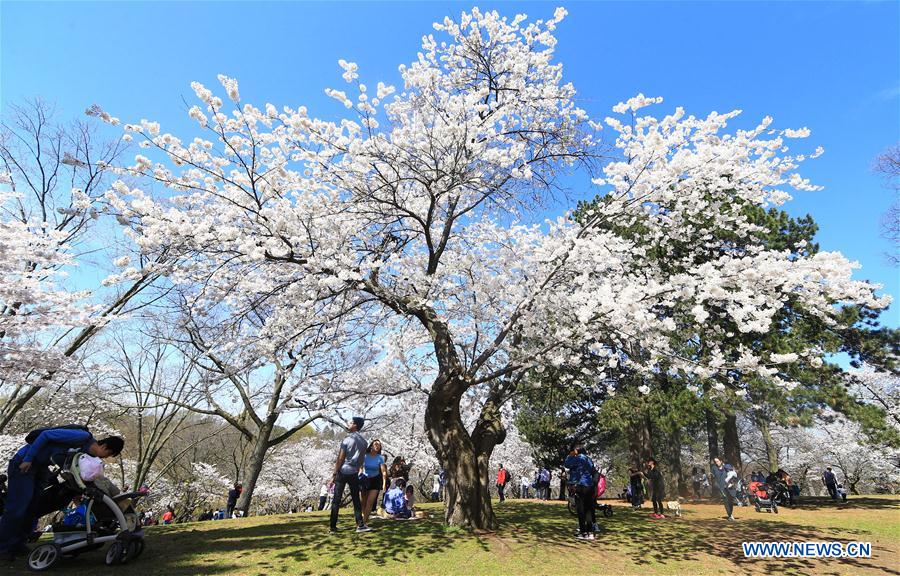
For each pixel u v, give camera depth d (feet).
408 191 28.86
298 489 90.53
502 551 19.48
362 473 25.99
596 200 39.14
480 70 30.17
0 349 25.76
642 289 20.03
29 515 15.35
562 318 25.80
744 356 19.27
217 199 23.02
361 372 35.78
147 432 79.87
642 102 23.24
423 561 17.79
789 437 92.02
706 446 85.66
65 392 42.39
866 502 49.14
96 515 15.97
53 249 24.91
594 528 23.41
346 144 22.80
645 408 43.21
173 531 23.90
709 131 22.61
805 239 42.93
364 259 26.78
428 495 89.15
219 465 94.32
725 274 20.12
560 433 60.80
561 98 29.48
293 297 24.62
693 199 23.54
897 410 54.44
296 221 21.85
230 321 25.45
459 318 27.78
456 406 26.02
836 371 40.50
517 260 29.58
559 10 28.73
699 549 21.40
